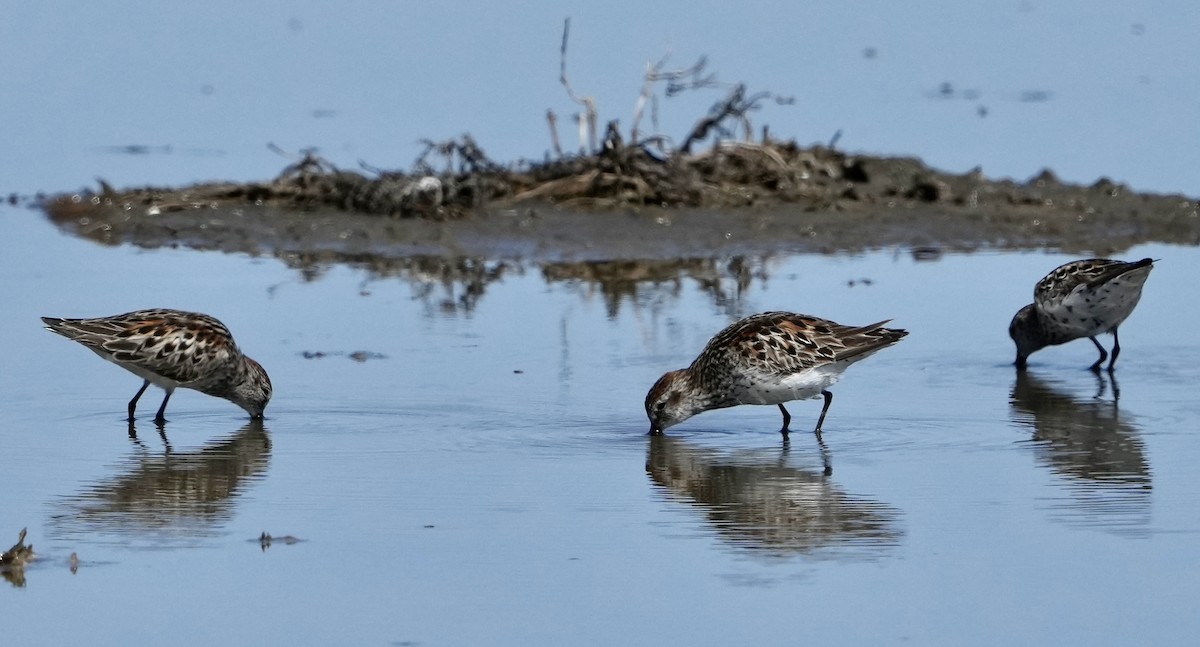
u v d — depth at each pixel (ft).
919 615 34.24
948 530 39.58
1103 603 34.83
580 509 41.42
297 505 41.60
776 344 48.47
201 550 38.14
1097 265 56.65
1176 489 42.70
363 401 52.34
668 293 67.51
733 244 75.00
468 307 65.16
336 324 62.13
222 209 79.20
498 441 48.03
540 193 80.28
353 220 77.41
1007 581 36.09
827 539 39.06
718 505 41.75
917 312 64.54
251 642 32.99
